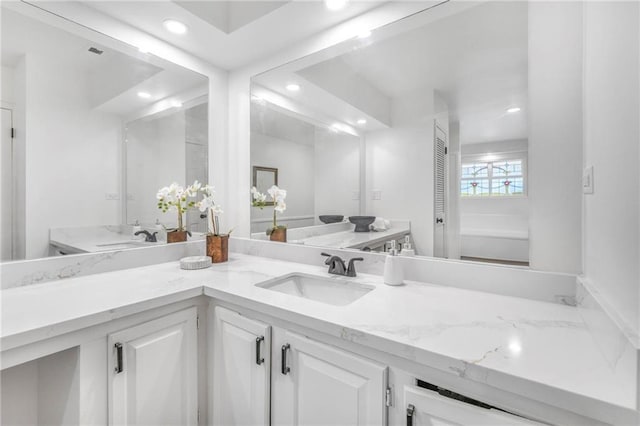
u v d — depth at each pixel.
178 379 1.20
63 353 0.98
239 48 1.80
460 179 1.26
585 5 0.94
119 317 1.01
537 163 1.08
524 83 1.11
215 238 1.75
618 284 0.66
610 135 0.72
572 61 1.01
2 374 1.01
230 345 1.21
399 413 0.80
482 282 1.20
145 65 1.66
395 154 1.44
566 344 0.75
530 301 1.08
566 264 1.04
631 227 0.59
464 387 0.71
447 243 1.29
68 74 1.38
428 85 1.33
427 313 0.96
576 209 1.02
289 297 1.13
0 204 1.21
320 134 1.69
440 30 1.28
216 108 2.04
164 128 1.75
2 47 1.21
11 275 1.21
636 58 0.58
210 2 1.55
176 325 1.20
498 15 1.16
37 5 1.28
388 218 1.46
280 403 1.05
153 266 1.66
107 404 1.00
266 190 1.93
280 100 1.85
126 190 1.59
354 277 1.43
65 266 1.36
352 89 1.55
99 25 1.45
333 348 0.92
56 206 1.35
